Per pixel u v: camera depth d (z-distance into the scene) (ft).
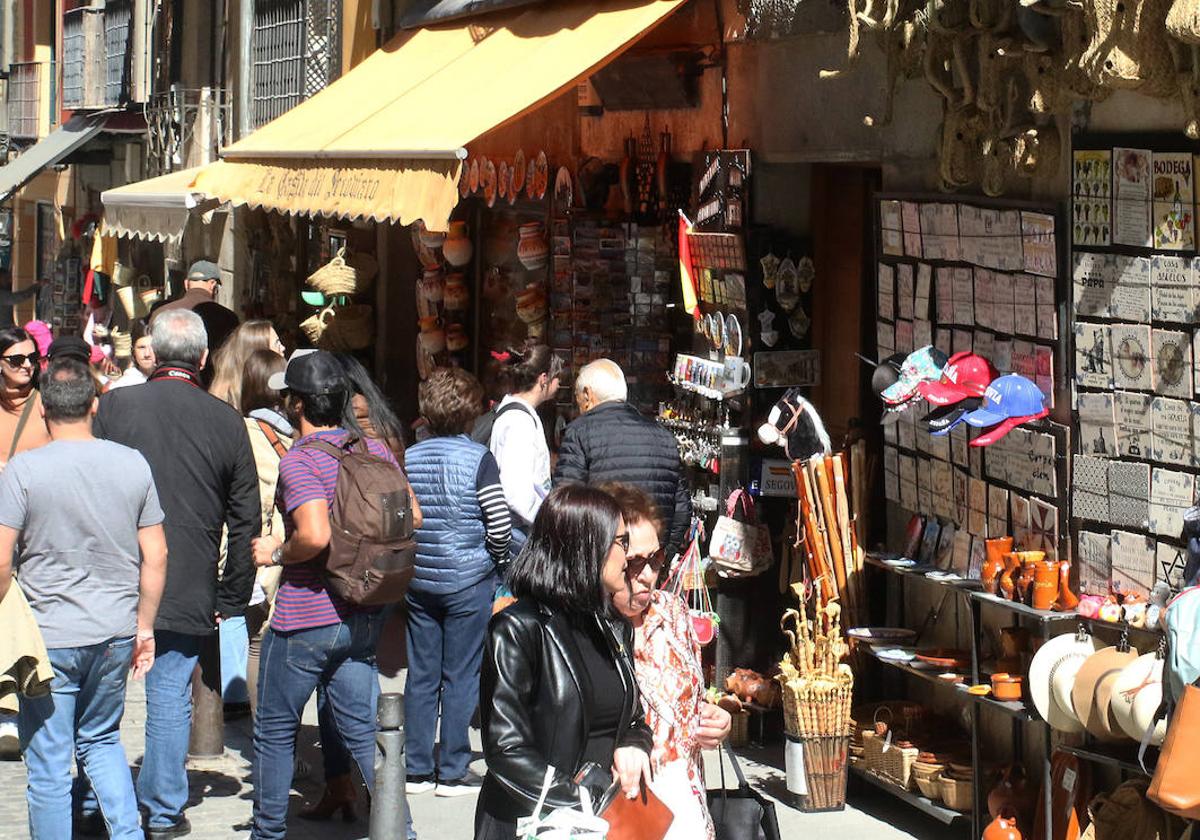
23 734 22.20
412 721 27.07
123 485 22.25
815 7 27.48
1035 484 22.68
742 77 30.25
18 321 98.99
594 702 15.60
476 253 43.29
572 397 36.17
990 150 22.79
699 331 31.22
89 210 86.02
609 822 15.19
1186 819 19.74
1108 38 19.62
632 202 34.19
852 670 26.68
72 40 84.38
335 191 32.42
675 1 29.55
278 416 27.91
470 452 26.55
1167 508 20.43
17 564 22.07
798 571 29.19
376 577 23.00
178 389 24.41
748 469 29.73
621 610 15.93
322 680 23.93
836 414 29.84
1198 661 17.81
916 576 24.52
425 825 25.50
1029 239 22.66
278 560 23.79
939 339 25.05
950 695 25.90
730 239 29.53
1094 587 21.61
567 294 35.88
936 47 23.29
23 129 96.53
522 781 15.11
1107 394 21.35
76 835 25.17
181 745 24.73
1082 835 21.07
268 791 23.49
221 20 61.26
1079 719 20.49
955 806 23.75
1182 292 20.12
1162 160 20.29
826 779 25.59
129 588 22.44
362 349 48.62
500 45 34.27
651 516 16.15
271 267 54.08
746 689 29.09
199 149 62.85
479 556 26.58
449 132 29.12
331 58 51.21
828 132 27.68
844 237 29.45
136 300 58.34
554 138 35.96
